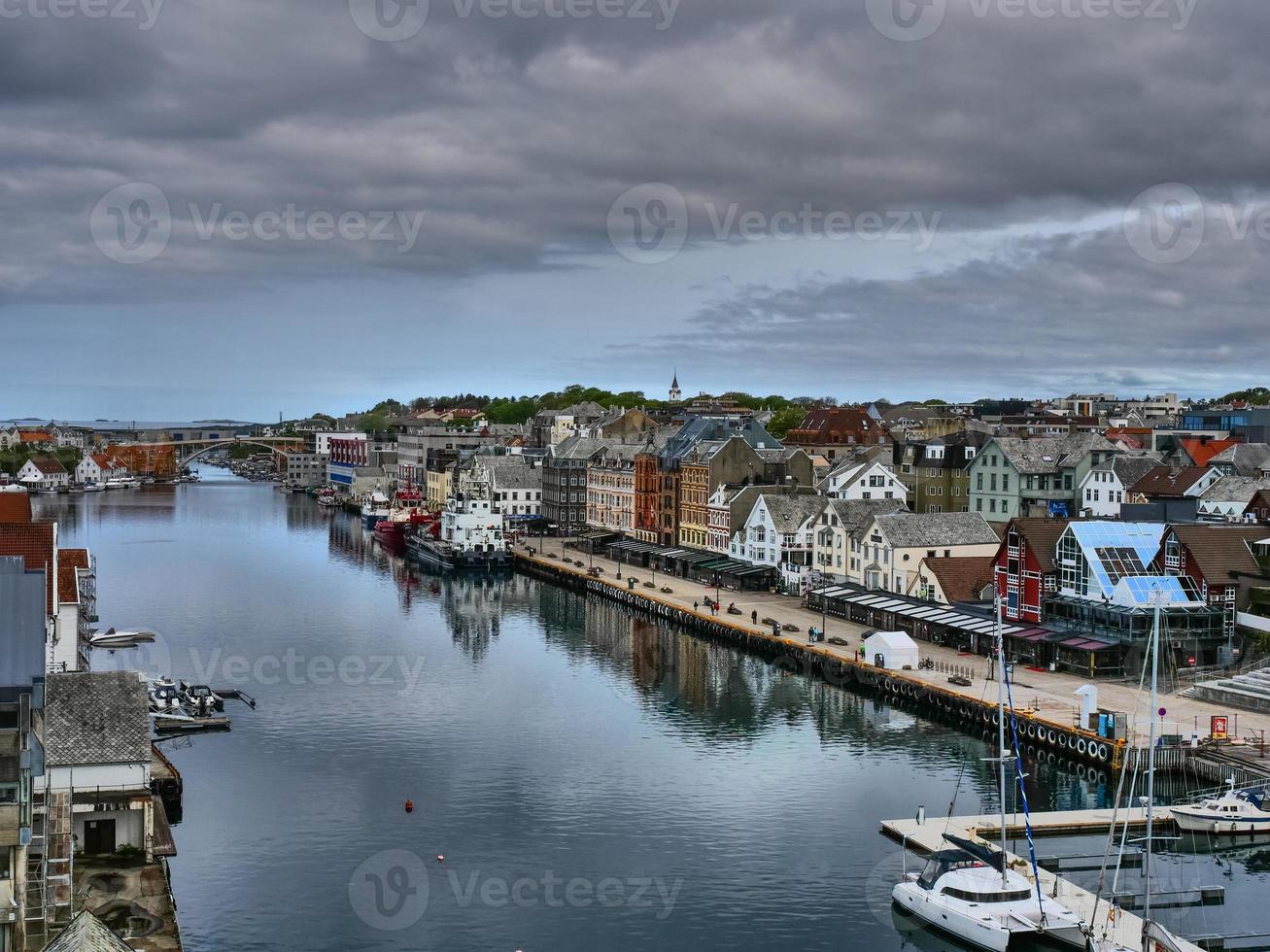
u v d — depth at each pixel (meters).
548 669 145.50
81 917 51.38
